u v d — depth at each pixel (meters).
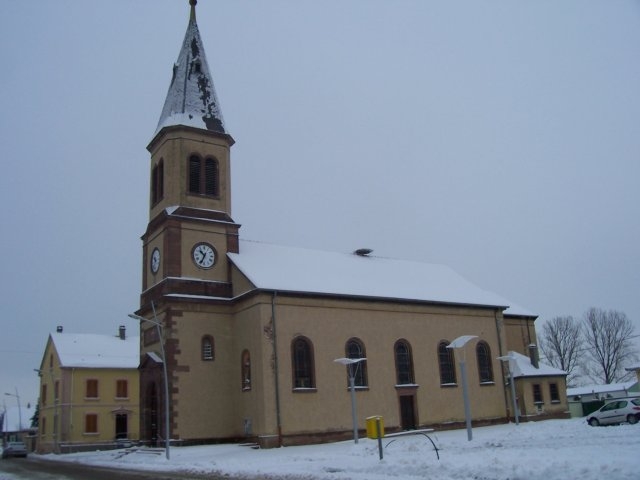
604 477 13.21
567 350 84.75
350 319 39.72
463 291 48.28
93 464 33.34
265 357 35.34
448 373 43.72
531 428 36.47
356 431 32.47
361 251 49.69
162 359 36.75
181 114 41.25
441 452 22.78
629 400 33.38
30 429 81.62
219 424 36.81
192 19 45.06
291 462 24.22
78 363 58.34
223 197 41.25
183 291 37.88
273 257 42.41
